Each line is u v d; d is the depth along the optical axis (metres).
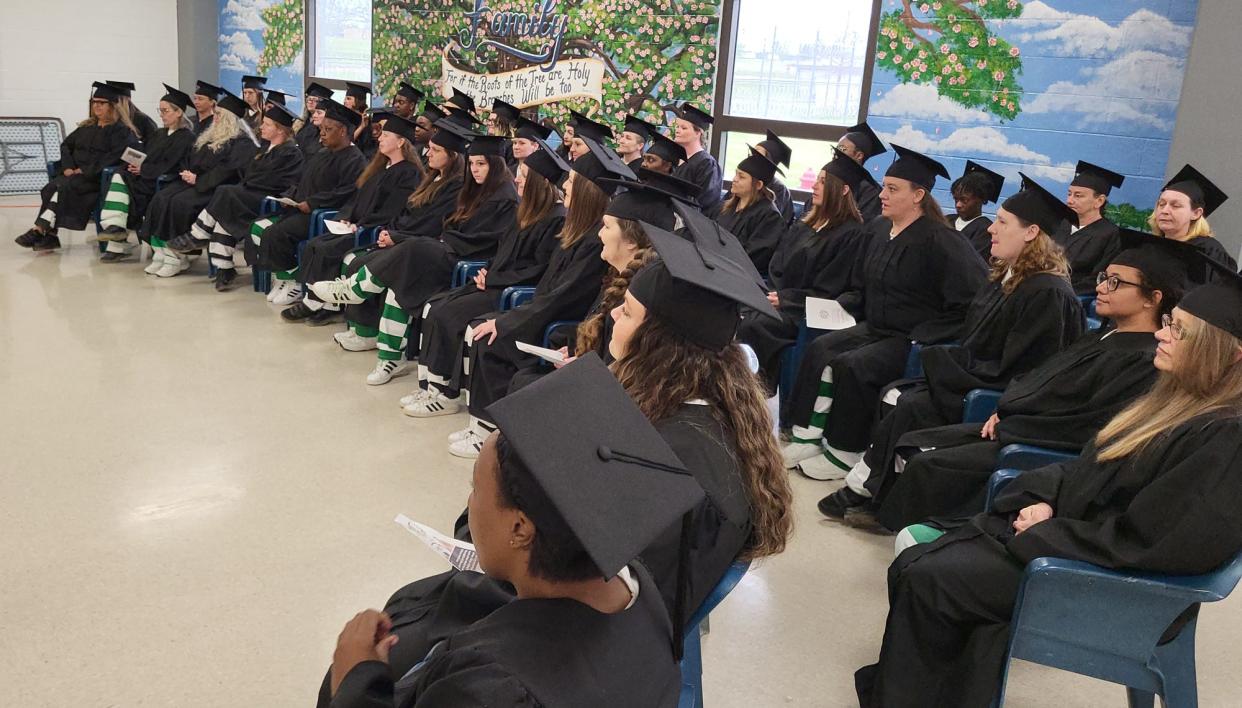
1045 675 2.60
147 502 3.30
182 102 7.18
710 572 1.55
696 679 1.86
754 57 6.72
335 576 2.88
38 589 2.70
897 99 5.92
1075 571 1.92
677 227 3.21
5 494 3.28
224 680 2.34
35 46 9.90
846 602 2.92
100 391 4.37
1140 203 5.14
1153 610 1.91
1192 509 1.84
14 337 5.08
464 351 4.31
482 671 1.06
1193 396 2.00
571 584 1.13
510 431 1.11
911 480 2.94
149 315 5.73
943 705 2.11
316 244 5.64
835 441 3.85
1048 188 5.43
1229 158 4.63
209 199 6.62
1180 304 2.03
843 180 4.34
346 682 1.24
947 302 3.78
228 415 4.19
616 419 1.21
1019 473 2.48
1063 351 2.95
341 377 4.83
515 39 8.00
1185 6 4.86
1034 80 5.38
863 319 4.27
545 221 4.34
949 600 2.11
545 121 7.89
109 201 6.98
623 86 7.32
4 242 7.53
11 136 9.75
